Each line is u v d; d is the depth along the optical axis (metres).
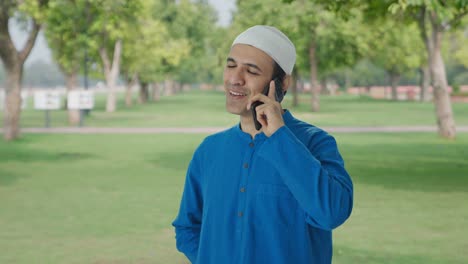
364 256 6.46
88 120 33.16
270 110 2.00
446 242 7.07
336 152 2.16
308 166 1.93
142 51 48.50
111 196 10.37
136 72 54.50
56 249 6.83
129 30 39.72
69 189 11.12
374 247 6.84
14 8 20.50
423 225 7.96
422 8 20.33
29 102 64.50
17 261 6.34
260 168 2.13
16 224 8.17
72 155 16.80
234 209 2.17
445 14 12.09
